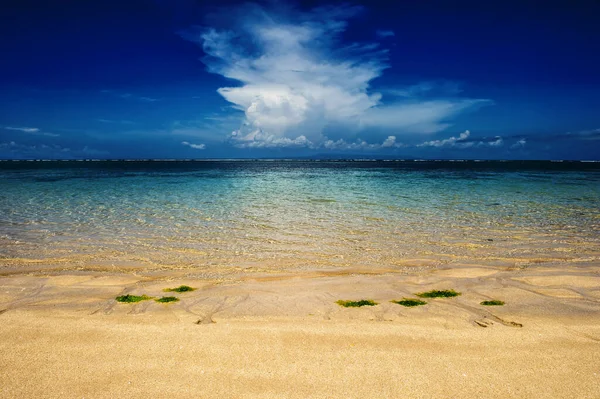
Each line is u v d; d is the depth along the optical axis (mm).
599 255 12656
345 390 4840
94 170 74312
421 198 28016
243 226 17547
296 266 11602
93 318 7273
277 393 4762
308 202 25859
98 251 13227
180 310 7859
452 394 4766
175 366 5391
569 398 4676
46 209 22344
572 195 29672
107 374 5160
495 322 7203
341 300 8555
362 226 17516
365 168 97125
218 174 63812
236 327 6781
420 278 10266
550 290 9094
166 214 20828
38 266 11438
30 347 5926
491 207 23234
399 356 5738
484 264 11711
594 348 5988
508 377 5152
